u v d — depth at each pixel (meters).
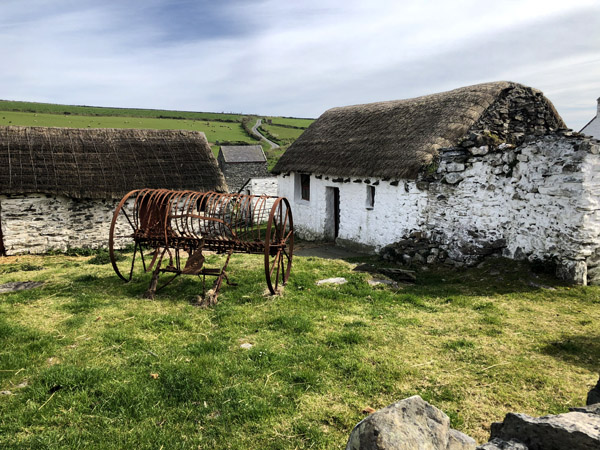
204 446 3.83
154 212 9.20
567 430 2.71
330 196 16.95
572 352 5.86
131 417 4.22
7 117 70.38
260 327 6.73
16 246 14.59
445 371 5.27
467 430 4.08
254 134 81.81
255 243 8.67
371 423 2.79
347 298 8.27
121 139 18.03
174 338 6.27
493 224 10.48
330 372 5.19
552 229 8.94
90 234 15.72
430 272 10.52
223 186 18.12
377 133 15.36
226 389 4.71
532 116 13.57
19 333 6.30
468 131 12.61
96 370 5.05
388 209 13.48
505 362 5.51
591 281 8.80
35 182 14.62
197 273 8.59
